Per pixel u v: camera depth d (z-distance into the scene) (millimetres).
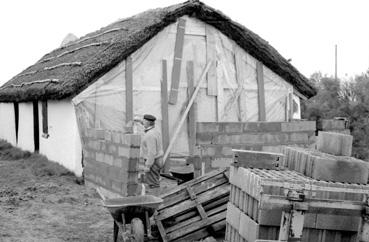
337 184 5145
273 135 11648
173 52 14859
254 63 16000
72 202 10609
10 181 12828
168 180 13156
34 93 15438
